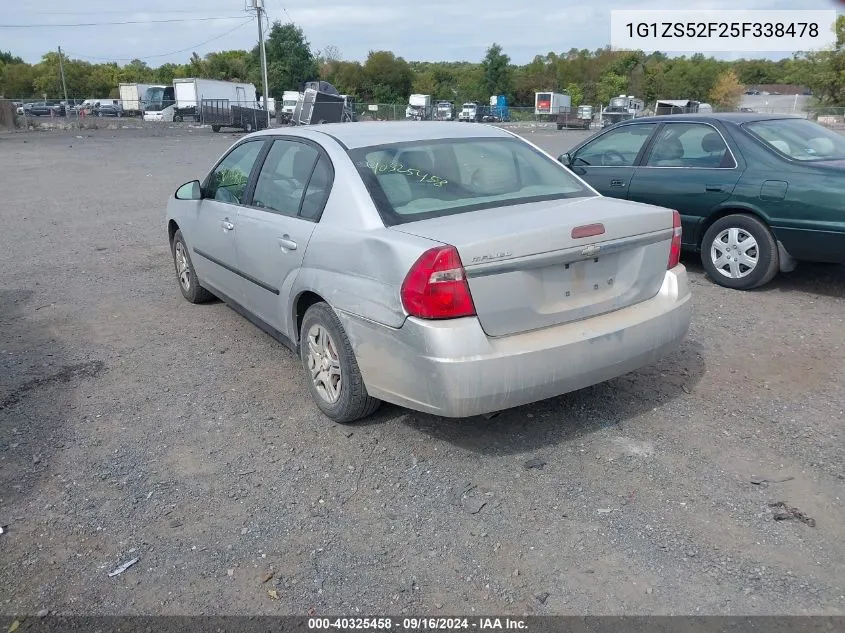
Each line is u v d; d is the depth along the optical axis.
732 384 4.45
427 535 3.04
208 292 6.30
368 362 3.55
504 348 3.23
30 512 3.25
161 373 4.84
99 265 8.02
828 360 4.80
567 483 3.40
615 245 3.54
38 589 2.76
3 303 6.55
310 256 3.92
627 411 4.11
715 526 3.04
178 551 2.97
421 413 4.14
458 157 4.17
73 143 29.47
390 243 3.34
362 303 3.49
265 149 4.86
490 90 84.38
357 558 2.91
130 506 3.29
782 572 2.76
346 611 2.62
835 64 55.59
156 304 6.47
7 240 9.47
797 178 5.89
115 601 2.69
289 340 4.44
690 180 6.59
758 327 5.47
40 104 52.91
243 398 4.43
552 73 87.75
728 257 6.43
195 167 19.17
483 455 3.67
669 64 79.25
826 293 6.31
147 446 3.83
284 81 70.00
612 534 3.02
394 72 84.38
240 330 5.71
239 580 2.79
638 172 7.06
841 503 3.18
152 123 46.47
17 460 3.70
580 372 3.44
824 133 6.79
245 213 4.77
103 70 98.75
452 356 3.14
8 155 23.09
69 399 4.44
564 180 4.31
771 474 3.43
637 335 3.62
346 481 3.47
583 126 51.19
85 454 3.75
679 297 3.87
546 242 3.29
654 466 3.52
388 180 3.83
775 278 6.80
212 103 42.72
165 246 9.03
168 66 99.94
